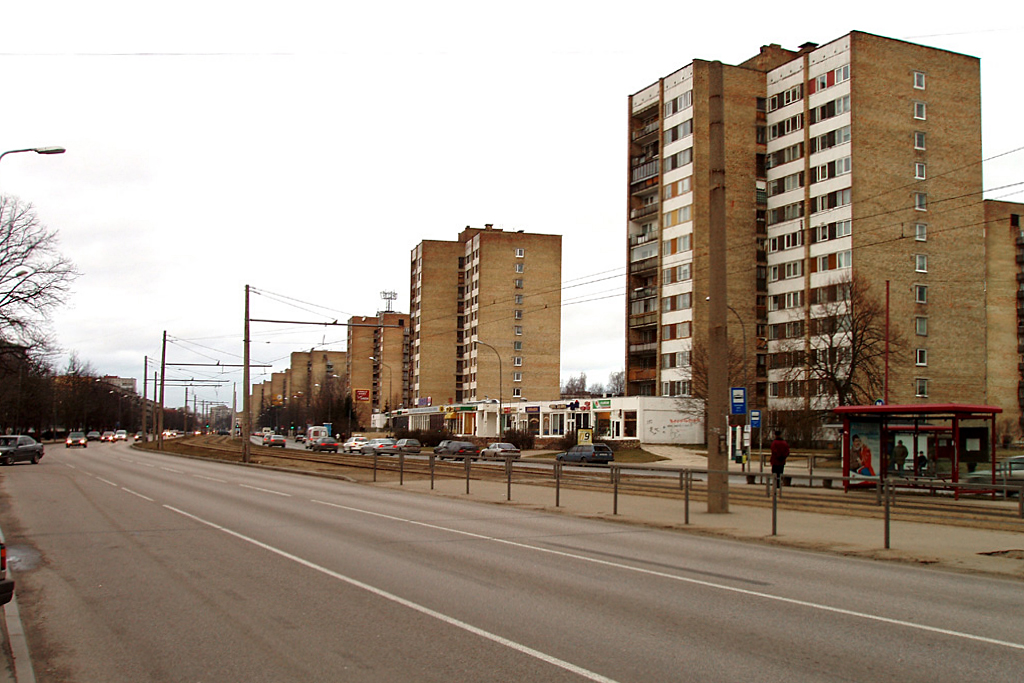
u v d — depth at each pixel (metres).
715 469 19.23
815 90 68.38
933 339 64.94
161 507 20.20
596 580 10.48
